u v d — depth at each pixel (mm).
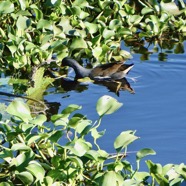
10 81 14828
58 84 14789
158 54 16359
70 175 10242
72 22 16453
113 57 16141
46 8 16656
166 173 10297
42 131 11062
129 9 17359
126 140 10453
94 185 10305
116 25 16562
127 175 10523
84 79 15031
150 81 14883
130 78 15062
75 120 10766
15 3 16516
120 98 13977
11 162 10297
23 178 10016
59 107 13648
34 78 14906
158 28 17344
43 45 15422
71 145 10523
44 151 11305
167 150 11852
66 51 15664
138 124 12750
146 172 10422
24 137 10992
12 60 15125
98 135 10828
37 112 13438
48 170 10453
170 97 14000
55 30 15836
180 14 18078
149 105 13602
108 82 14875
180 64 15750
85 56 16125
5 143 11734
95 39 15930
